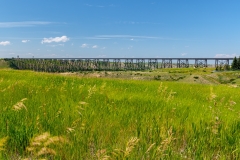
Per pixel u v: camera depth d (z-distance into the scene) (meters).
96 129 5.29
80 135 4.82
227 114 7.63
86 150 4.46
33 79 17.72
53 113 6.30
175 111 7.16
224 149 4.79
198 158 4.26
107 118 6.19
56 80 17.72
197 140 5.02
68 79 18.92
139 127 5.34
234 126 5.99
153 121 5.86
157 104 8.30
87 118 5.93
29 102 7.66
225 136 5.21
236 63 143.75
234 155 4.63
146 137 5.00
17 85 12.05
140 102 8.64
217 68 146.12
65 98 8.53
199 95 12.74
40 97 8.77
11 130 4.76
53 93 9.97
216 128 5.46
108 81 18.73
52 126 5.21
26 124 5.22
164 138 4.55
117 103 8.30
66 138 4.50
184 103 9.11
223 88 18.48
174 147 4.78
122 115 6.50
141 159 4.11
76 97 9.01
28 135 4.64
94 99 8.68
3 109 6.38
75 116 6.08
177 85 18.33
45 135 3.71
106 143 4.81
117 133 5.21
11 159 3.99
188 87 17.28
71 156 4.17
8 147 4.47
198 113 7.34
